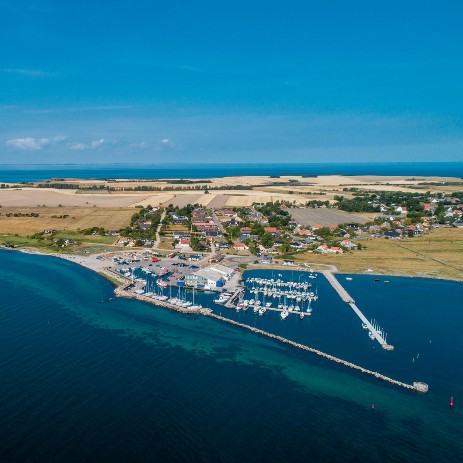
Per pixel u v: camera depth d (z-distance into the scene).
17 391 107.00
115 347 134.38
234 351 134.75
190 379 116.50
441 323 158.62
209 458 87.38
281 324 157.38
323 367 125.38
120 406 102.75
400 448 92.12
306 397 109.56
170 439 92.31
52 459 85.25
